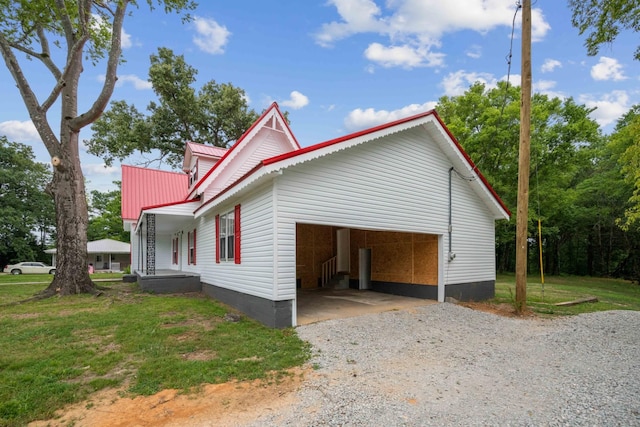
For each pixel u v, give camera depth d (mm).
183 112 25453
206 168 13562
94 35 12391
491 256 11625
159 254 18969
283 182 6770
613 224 23766
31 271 31094
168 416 3275
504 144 18406
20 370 4422
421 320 7441
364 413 3346
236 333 6195
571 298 11680
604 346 5918
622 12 7266
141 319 7273
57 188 11227
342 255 13711
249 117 27266
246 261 8008
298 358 4934
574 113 18156
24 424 3123
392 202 8648
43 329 6453
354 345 5625
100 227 43281
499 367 4812
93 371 4406
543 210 19562
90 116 11188
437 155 9984
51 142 11242
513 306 9359
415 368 4695
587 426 3129
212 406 3480
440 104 22953
